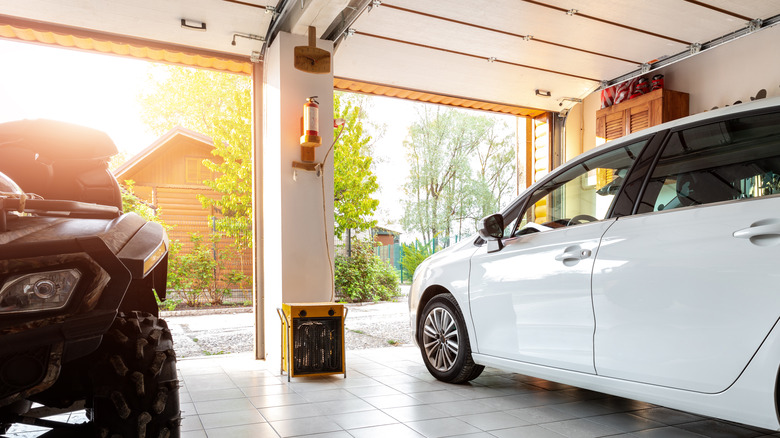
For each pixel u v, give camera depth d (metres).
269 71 5.47
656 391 2.60
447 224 27.86
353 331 8.09
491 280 3.69
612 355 2.80
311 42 5.18
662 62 6.33
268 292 5.46
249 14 4.93
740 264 2.28
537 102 7.68
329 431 3.06
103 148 2.30
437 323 4.32
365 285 13.91
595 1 4.88
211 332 8.25
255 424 3.20
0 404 1.60
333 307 4.55
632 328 2.70
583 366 2.97
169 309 11.77
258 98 5.83
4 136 2.06
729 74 6.36
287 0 4.75
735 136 2.54
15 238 1.67
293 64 5.18
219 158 17.00
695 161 2.68
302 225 5.16
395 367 4.97
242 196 13.87
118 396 1.90
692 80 6.78
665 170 2.81
